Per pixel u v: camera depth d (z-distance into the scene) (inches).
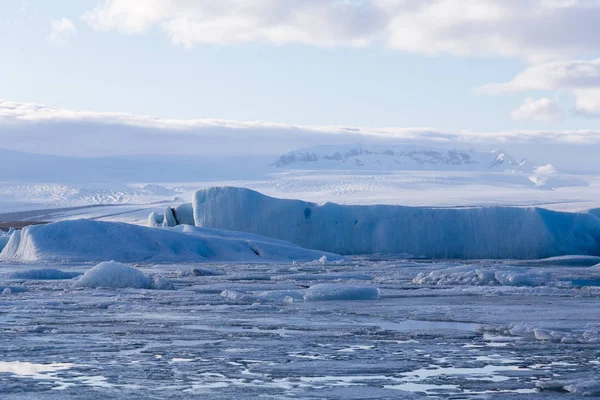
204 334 759.7
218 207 3976.4
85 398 447.2
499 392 472.7
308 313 1001.5
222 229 3821.4
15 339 710.5
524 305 1130.7
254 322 879.7
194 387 484.7
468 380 510.9
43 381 502.3
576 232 3978.8
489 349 657.0
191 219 4488.2
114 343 685.9
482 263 3324.3
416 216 3966.5
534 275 1859.0
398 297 1299.2
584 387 475.8
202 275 2028.8
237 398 451.5
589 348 662.5
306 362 583.8
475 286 1556.3
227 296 1262.3
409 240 3922.2
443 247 3922.2
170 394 461.7
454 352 638.5
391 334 765.9
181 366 564.7
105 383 496.7
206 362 583.2
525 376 526.6
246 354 625.3
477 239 3932.1
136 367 558.9
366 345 684.1
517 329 787.4
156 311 1019.9
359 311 1029.8
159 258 2945.4
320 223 3949.3
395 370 549.6
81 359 594.2
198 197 4052.7
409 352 639.8
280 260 3117.6
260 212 3961.6
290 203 3981.3
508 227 3932.1
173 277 1948.8
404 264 2748.5
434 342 705.0
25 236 2965.1
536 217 3941.9
